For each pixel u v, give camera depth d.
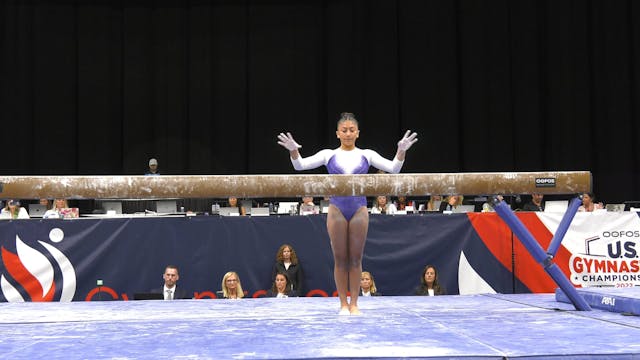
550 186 3.90
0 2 13.52
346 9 13.76
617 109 13.82
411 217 7.80
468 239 7.77
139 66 13.60
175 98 13.62
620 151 13.76
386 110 13.69
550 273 3.94
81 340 2.90
